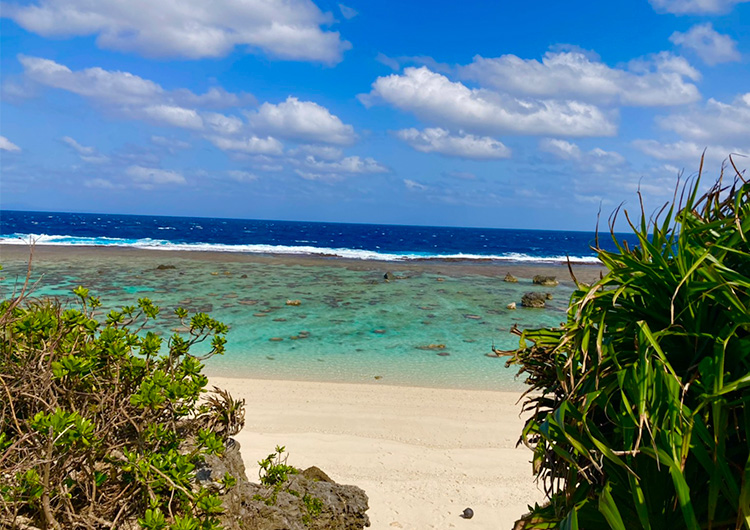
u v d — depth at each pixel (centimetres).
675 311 176
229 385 1124
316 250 5100
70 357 260
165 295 2191
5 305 274
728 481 145
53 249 3916
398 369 1330
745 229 169
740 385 144
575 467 177
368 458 782
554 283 3056
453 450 833
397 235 10844
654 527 169
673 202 188
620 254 189
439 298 2473
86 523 244
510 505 642
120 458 256
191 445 351
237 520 352
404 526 578
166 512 275
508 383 1234
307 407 1011
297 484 480
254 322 1797
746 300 168
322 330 1730
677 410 144
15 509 233
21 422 270
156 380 276
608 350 175
